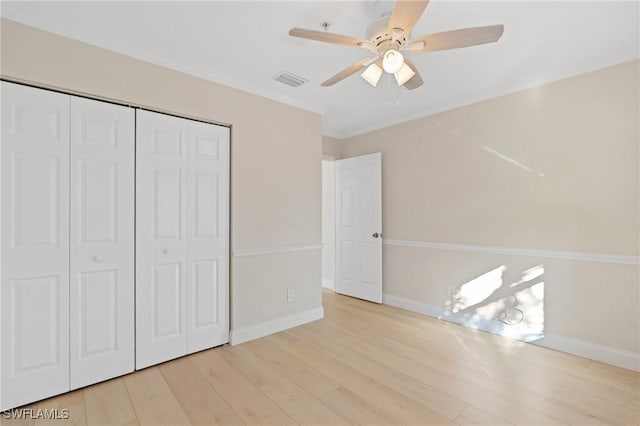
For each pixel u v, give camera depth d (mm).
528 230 2842
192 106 2539
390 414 1809
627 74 2344
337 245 4594
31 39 1874
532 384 2117
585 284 2533
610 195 2424
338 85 2910
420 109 3574
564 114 2637
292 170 3270
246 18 1906
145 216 2338
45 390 1937
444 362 2436
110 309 2182
